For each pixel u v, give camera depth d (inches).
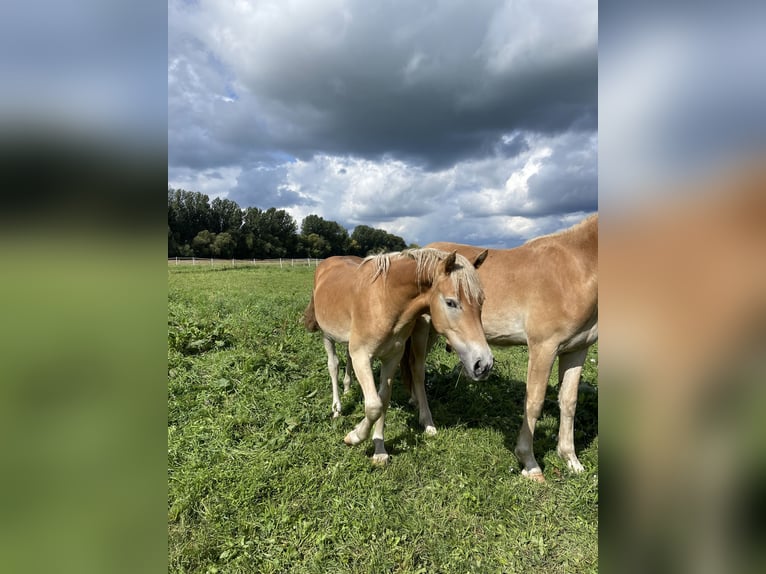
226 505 117.1
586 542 110.1
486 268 157.6
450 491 127.9
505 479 137.5
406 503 123.3
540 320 143.1
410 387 185.8
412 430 167.3
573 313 137.9
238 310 345.7
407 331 141.2
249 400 172.6
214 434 150.3
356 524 111.7
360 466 136.9
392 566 101.4
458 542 108.7
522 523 117.3
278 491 124.6
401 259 134.8
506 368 243.3
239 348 225.9
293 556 103.0
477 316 122.8
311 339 268.1
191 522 112.0
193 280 719.1
